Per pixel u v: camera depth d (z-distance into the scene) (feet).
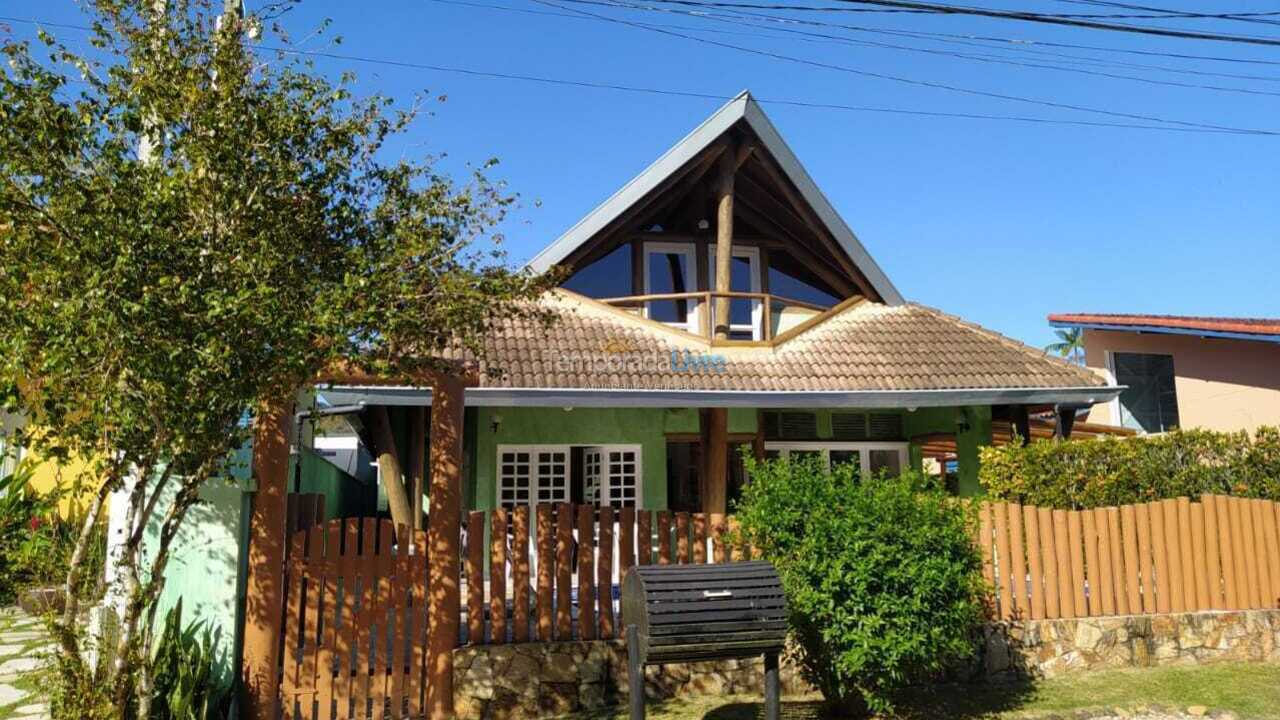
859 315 51.47
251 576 21.83
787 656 25.27
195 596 22.16
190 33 18.92
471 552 24.36
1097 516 29.71
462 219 20.61
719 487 42.80
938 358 45.80
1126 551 29.81
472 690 23.41
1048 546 28.78
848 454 53.16
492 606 24.43
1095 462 33.96
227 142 17.85
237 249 17.42
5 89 16.30
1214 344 57.00
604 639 24.88
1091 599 29.12
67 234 16.25
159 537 22.15
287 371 17.49
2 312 15.60
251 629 21.63
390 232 19.62
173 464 18.26
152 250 16.28
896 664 21.77
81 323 15.17
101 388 15.90
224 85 18.04
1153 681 27.09
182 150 18.28
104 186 16.63
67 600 18.19
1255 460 34.50
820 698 25.30
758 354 45.32
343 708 22.17
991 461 35.14
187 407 16.74
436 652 23.22
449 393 24.13
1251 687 26.50
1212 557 30.58
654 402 39.34
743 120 45.83
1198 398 57.31
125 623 18.53
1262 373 54.44
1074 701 25.14
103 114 17.60
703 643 18.81
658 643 18.60
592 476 45.73
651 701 24.90
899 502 22.95
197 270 16.76
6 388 16.02
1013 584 28.30
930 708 24.48
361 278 17.62
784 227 52.42
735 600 19.10
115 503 22.16
